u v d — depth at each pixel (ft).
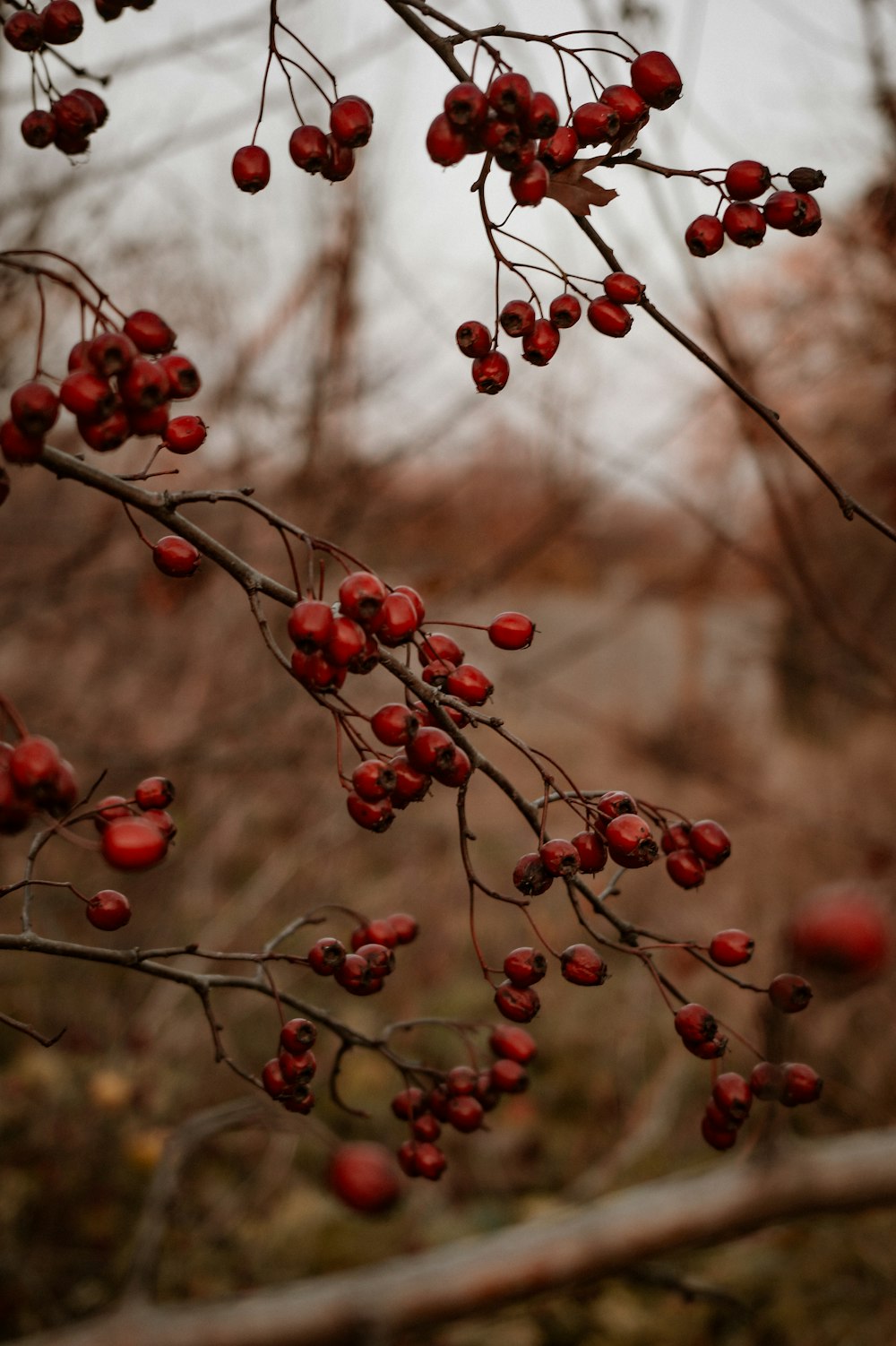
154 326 3.82
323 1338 8.29
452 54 4.07
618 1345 13.44
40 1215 12.86
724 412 14.46
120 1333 8.18
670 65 4.19
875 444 13.73
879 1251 14.38
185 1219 13.34
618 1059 17.66
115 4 4.60
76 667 17.79
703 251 4.58
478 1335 13.20
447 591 16.63
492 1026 5.70
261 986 5.16
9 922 16.07
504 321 4.49
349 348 16.15
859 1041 15.34
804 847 19.15
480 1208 15.10
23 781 3.34
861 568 15.65
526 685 20.94
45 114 4.53
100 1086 13.08
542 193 4.10
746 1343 13.69
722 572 19.49
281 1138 14.64
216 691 18.15
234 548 17.29
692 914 19.31
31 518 16.26
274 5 4.36
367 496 17.38
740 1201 8.27
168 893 17.37
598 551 23.29
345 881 20.06
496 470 18.67
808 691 21.76
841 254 12.18
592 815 4.53
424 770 4.32
